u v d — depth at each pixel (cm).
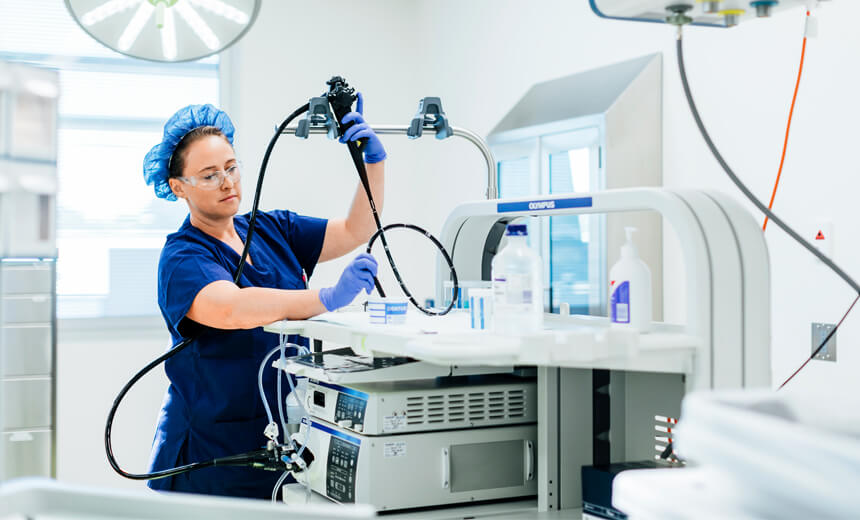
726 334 124
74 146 407
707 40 255
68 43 406
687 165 262
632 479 83
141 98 416
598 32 305
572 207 148
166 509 78
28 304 262
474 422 161
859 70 204
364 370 157
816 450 60
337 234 244
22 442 262
